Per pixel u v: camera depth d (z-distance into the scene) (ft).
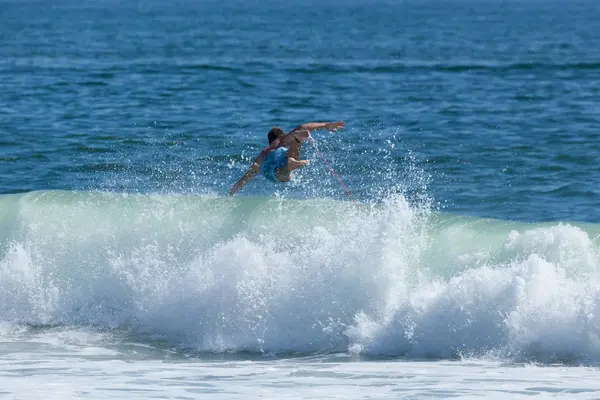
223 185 206.90
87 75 443.32
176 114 313.32
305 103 346.33
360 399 94.94
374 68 501.15
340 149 245.04
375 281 122.72
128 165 228.63
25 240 147.23
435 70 488.44
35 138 264.52
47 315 139.74
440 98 362.74
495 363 110.52
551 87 397.19
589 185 204.64
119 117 305.12
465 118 306.55
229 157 236.84
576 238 119.96
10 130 278.05
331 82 423.23
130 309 136.26
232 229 139.54
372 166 224.12
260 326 126.41
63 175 220.43
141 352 122.93
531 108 330.54
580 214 182.19
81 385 102.47
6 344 126.82
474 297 115.85
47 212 149.89
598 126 285.84
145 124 289.94
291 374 108.06
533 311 112.57
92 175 220.23
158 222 144.05
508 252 122.62
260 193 196.75
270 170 140.67
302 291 126.11
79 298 139.95
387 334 119.44
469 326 115.24
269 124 293.84
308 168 221.05
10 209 151.64
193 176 216.33
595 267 116.57
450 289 117.70
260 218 139.33
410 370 108.06
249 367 113.19
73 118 302.04
